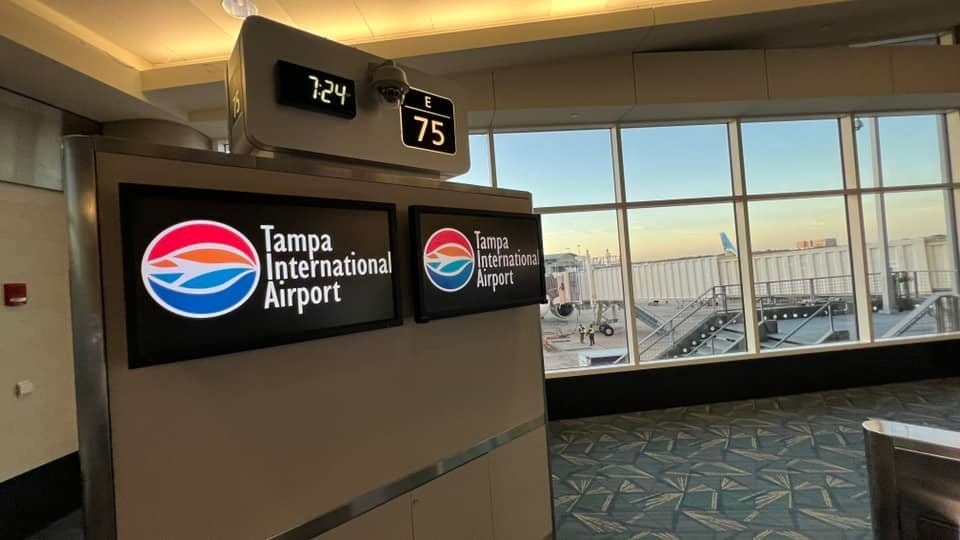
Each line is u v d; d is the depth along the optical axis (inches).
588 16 162.4
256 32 61.6
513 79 182.7
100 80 144.9
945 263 225.0
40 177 141.2
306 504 57.3
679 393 203.3
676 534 105.0
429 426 72.4
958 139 221.3
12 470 124.2
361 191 65.6
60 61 131.4
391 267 65.9
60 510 136.5
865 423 64.6
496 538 82.1
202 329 47.3
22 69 132.8
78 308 43.3
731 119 212.4
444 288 73.2
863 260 217.6
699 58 188.9
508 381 87.7
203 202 47.9
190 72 161.3
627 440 166.1
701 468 138.3
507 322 88.6
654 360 209.2
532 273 91.0
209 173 50.9
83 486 43.1
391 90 72.3
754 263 214.7
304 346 57.9
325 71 68.0
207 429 49.5
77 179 43.0
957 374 217.2
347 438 61.8
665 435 168.6
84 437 43.0
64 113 158.9
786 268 216.4
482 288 79.7
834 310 218.4
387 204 65.9
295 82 63.9
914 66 195.3
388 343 67.5
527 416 91.4
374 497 64.4
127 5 134.3
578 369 204.8
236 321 49.7
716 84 189.0
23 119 142.5
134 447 44.8
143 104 164.2
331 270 58.5
